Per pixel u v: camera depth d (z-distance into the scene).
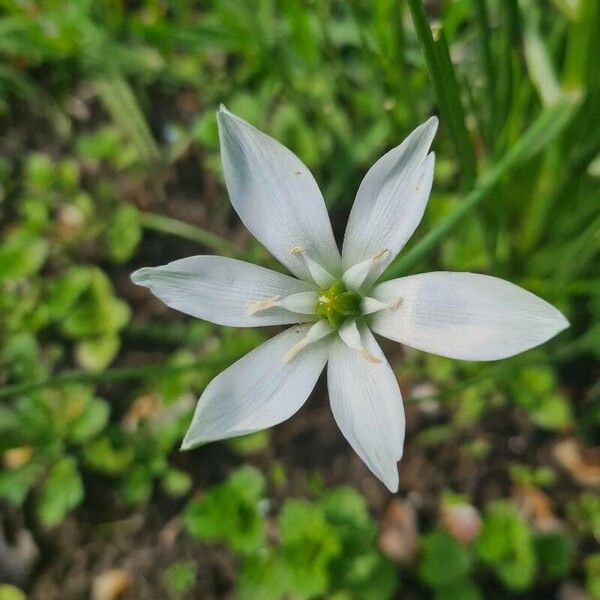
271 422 0.05
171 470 0.10
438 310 0.05
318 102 0.11
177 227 0.11
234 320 0.06
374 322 0.06
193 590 0.09
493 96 0.07
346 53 0.11
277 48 0.11
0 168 0.12
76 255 0.11
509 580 0.08
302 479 0.10
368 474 0.10
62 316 0.10
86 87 0.12
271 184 0.06
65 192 0.11
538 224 0.09
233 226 0.11
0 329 0.11
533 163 0.08
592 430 0.09
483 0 0.06
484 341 0.05
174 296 0.05
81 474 0.10
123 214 0.11
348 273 0.06
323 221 0.06
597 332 0.09
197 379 0.10
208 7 0.11
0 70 0.12
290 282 0.06
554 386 0.09
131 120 0.11
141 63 0.11
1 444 0.09
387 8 0.08
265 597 0.08
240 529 0.08
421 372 0.10
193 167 0.12
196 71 0.12
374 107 0.10
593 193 0.09
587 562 0.09
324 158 0.11
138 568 0.10
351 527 0.08
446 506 0.09
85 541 0.10
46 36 0.11
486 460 0.10
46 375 0.10
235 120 0.05
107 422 0.10
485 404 0.10
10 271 0.10
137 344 0.11
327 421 0.10
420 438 0.10
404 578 0.09
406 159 0.05
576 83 0.07
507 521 0.08
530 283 0.09
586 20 0.06
